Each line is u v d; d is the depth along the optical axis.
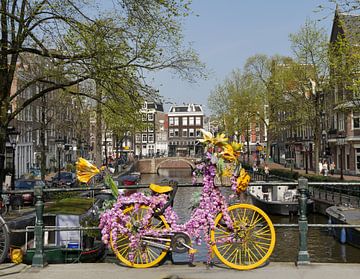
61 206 12.44
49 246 11.50
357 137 40.09
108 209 6.00
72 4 11.58
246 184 5.72
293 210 25.83
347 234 17.02
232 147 5.67
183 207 19.28
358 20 21.94
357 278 5.24
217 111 56.78
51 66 14.05
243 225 5.78
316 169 34.66
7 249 6.02
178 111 113.12
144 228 5.78
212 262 5.90
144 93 12.86
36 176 39.09
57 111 34.66
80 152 49.31
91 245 11.59
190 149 111.19
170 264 5.91
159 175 78.31
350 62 22.31
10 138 20.66
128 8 11.80
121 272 5.56
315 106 33.66
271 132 51.50
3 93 12.59
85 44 12.04
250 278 5.26
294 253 15.95
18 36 11.84
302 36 32.53
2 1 11.52
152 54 12.50
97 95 14.59
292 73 34.00
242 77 51.53
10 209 17.97
